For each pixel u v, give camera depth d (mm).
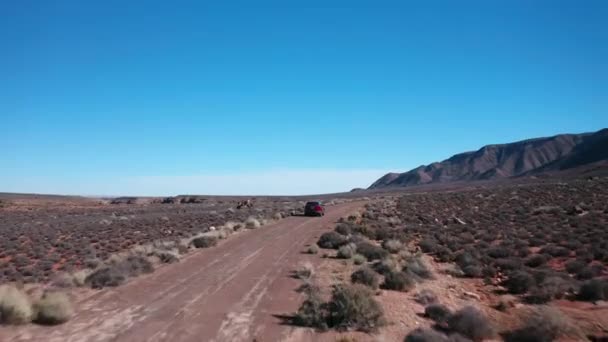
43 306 12398
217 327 12211
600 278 18141
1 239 41656
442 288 18391
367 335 11812
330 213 66438
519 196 77938
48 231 49438
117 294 16094
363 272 17812
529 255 25328
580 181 112812
